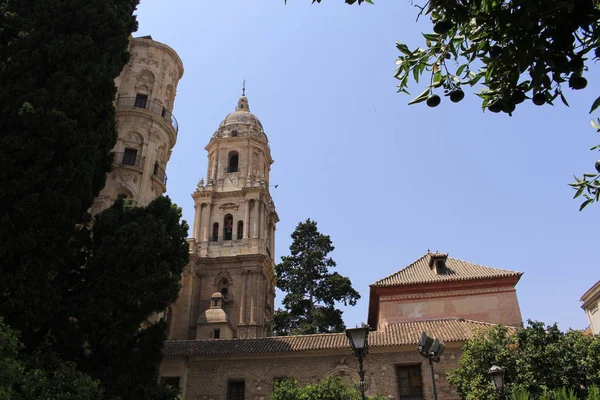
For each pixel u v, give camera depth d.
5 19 23.11
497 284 34.31
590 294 37.25
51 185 20.14
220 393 29.84
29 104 20.14
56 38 23.38
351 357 29.59
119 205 24.61
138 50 42.06
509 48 5.27
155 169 39.28
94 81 23.06
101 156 24.02
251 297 58.72
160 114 40.56
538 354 23.69
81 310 19.92
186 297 57.41
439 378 28.11
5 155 19.70
